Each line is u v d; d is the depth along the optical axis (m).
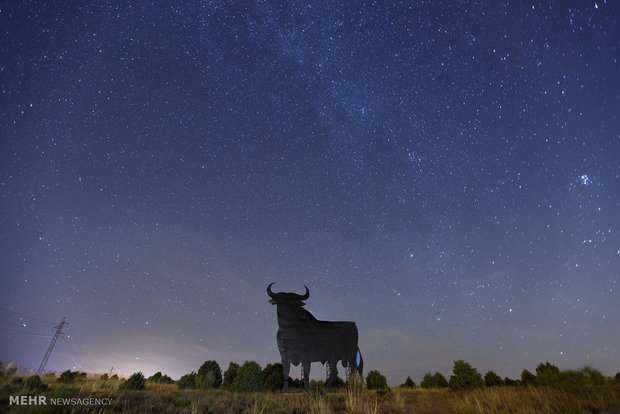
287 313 17.06
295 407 9.58
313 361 16.30
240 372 16.03
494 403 9.93
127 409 8.05
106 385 13.77
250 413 8.45
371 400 11.44
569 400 9.72
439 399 14.02
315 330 16.83
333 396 12.12
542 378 14.85
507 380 25.22
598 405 9.09
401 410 10.26
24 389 9.59
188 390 15.04
